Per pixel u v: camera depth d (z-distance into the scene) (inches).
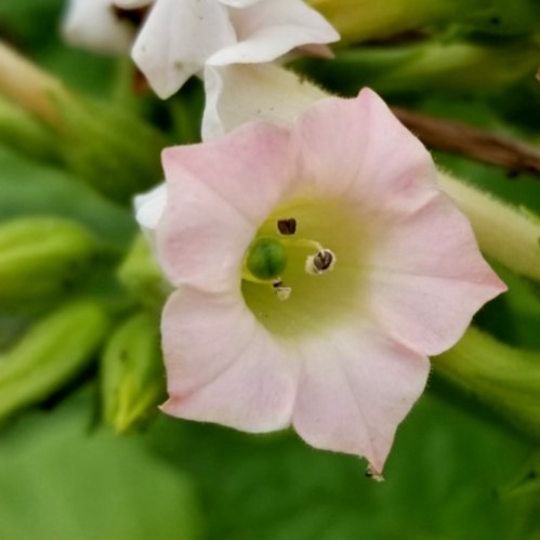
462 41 9.1
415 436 11.3
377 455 7.8
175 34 8.3
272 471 11.2
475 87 9.5
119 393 8.9
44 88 9.8
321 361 7.9
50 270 9.8
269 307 8.2
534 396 8.4
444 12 8.8
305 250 8.3
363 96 7.8
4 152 11.3
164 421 11.1
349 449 7.8
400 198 7.9
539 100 9.6
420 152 7.8
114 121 9.8
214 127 7.9
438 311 7.8
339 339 7.9
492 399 8.4
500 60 9.3
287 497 11.2
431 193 7.8
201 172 7.5
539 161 9.3
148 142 9.8
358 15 8.7
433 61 9.4
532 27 8.9
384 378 7.8
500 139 9.3
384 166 7.8
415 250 7.9
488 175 10.6
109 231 11.1
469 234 7.8
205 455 11.1
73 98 9.8
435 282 7.8
